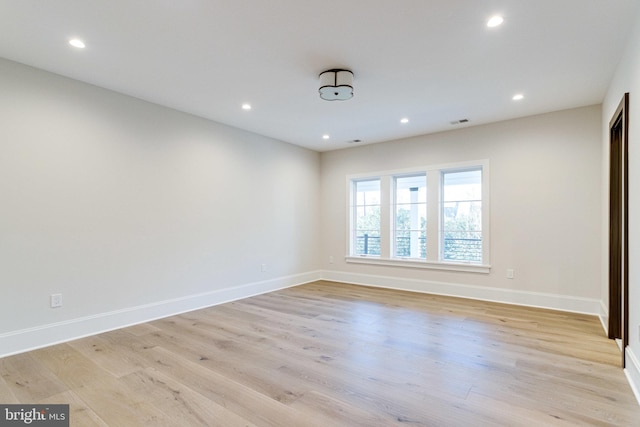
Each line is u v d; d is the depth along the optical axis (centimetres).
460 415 195
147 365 262
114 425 186
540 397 214
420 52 276
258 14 225
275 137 546
